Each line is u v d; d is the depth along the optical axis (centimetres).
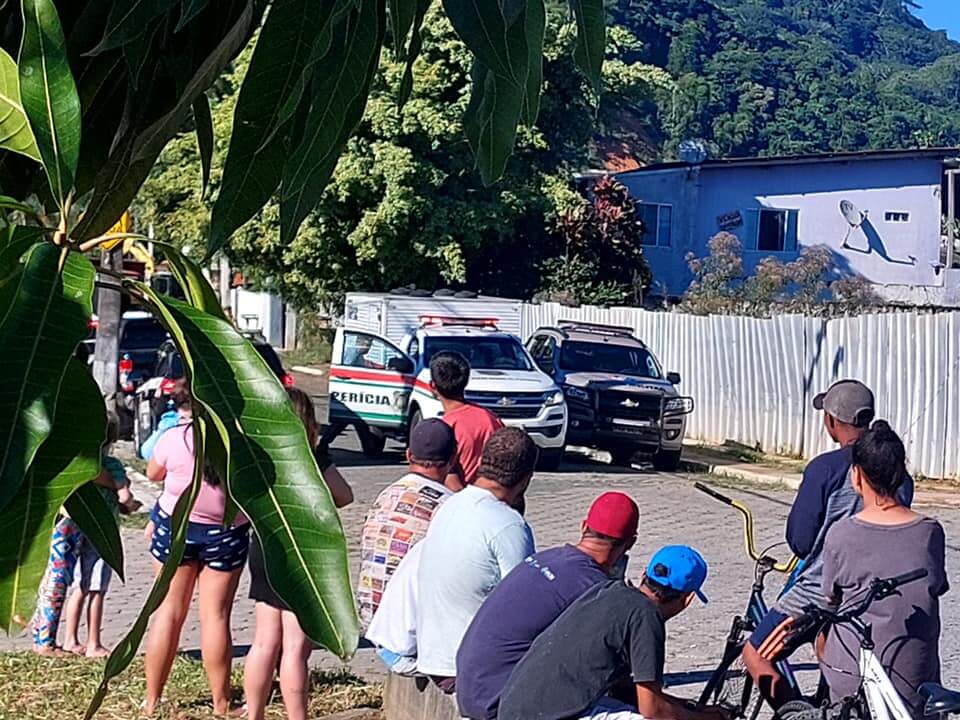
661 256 3653
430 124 2986
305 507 166
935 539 529
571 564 522
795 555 612
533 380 1900
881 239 3572
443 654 585
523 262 3262
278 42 193
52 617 789
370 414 1944
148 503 1410
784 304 2775
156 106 213
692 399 2189
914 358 1878
